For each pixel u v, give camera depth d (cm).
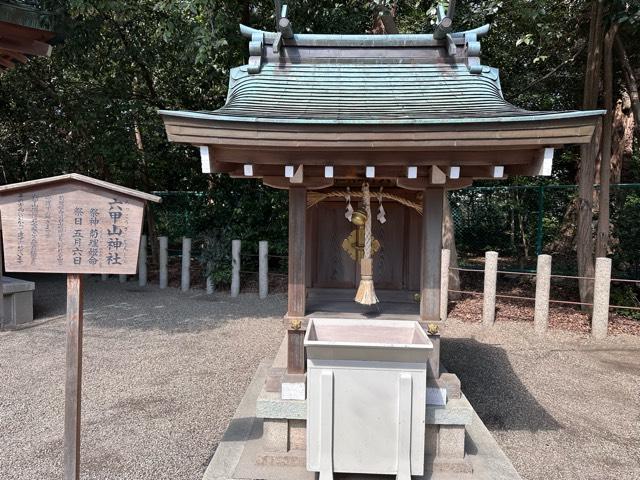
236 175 291
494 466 274
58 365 463
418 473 242
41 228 209
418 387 240
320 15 803
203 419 352
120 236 212
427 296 287
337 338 285
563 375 465
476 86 291
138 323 642
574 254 840
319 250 346
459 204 960
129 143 900
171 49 827
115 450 304
